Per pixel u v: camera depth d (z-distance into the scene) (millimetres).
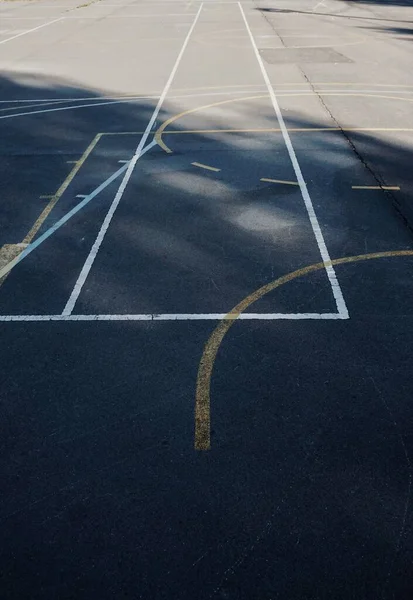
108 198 9734
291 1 36031
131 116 14234
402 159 11203
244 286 7215
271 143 12227
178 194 9844
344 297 6961
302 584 3928
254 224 8789
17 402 5500
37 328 6520
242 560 4082
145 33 25641
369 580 3941
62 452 4969
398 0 36000
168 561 4082
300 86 16625
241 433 5121
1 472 4785
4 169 11055
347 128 13047
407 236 8344
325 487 4609
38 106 15227
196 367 5891
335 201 9516
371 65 18906
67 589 3926
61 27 27641
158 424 5230
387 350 6078
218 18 29453
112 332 6430
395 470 4746
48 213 9242
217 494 4566
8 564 4086
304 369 5836
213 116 14125
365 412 5312
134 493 4582
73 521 4375
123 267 7680
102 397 5539
